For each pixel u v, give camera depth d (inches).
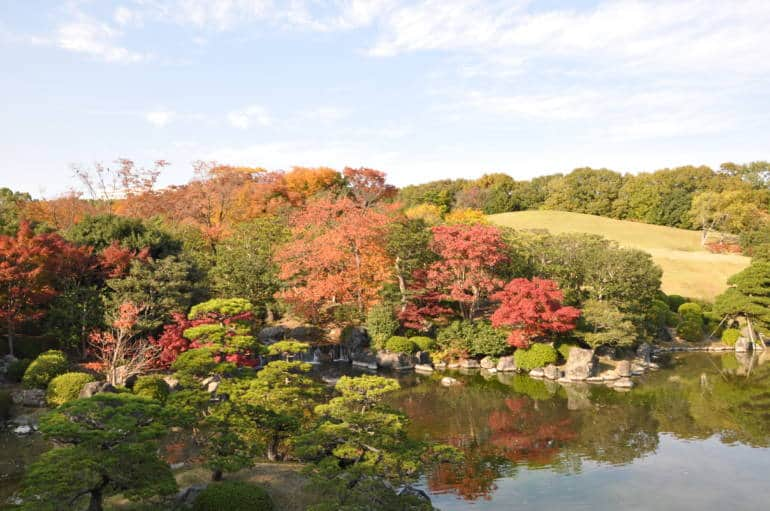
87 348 1440.7
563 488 922.7
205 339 1178.6
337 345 2012.8
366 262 2071.9
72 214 2518.5
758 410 1405.0
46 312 1366.9
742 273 2378.2
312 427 843.4
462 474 987.3
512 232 2418.8
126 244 1577.3
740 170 5054.1
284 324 2112.5
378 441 737.6
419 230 2151.8
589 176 5211.6
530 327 1857.8
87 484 570.3
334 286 1932.8
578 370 1745.8
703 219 3964.1
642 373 1863.9
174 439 1030.4
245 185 2999.5
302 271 2062.0
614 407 1433.3
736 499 883.4
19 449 965.8
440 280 2025.1
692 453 1093.1
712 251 3782.0
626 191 4867.1
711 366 1990.7
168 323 1481.3
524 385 1678.2
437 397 1536.7
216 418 818.8
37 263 1293.1
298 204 3176.7
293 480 800.3
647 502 869.2
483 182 5595.5
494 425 1278.3
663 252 3550.7
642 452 1096.2
